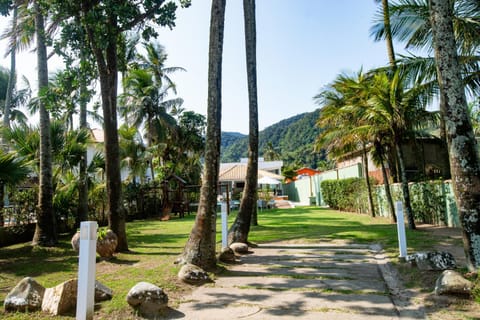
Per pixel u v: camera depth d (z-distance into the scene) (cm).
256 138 951
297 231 1116
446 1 504
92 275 350
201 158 3347
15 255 824
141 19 809
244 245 783
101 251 711
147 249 848
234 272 593
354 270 586
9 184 846
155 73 2775
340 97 1441
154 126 2566
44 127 968
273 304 421
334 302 422
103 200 1555
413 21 1059
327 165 5078
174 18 819
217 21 655
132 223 1656
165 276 536
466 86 1016
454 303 392
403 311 385
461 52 1018
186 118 2972
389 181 1468
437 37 501
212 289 489
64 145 1226
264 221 1485
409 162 1702
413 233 924
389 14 1082
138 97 2556
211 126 638
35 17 938
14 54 1758
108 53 833
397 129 1021
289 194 4016
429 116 1128
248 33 1032
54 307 382
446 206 1062
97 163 1440
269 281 529
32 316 375
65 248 908
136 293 397
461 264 539
